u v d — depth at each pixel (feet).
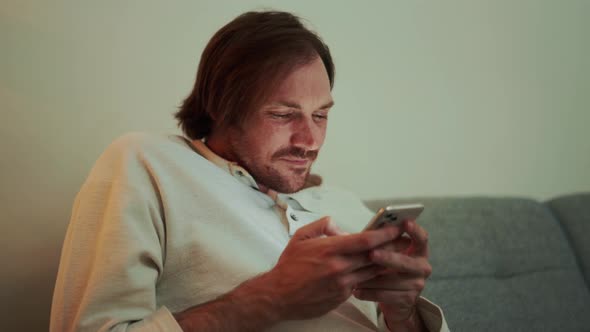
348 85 4.96
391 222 2.09
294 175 2.72
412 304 2.43
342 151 4.95
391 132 5.18
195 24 4.19
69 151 3.69
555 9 6.05
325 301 2.05
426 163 5.36
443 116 5.45
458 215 4.27
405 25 5.21
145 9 3.99
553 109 6.08
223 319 2.07
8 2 3.50
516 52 5.83
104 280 2.08
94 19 3.79
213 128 2.87
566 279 4.30
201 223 2.44
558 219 4.89
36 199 3.56
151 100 4.02
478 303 3.86
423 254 2.27
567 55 6.14
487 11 5.65
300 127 2.68
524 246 4.33
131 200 2.28
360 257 2.05
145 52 3.99
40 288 3.53
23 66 3.54
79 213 2.30
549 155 6.07
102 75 3.82
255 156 2.68
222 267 2.36
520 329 3.83
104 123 3.84
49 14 3.63
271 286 2.10
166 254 2.36
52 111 3.64
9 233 3.46
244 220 2.53
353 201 3.57
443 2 5.40
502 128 5.78
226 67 2.69
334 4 4.85
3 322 3.42
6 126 3.48
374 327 2.62
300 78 2.66
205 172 2.60
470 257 4.09
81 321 2.02
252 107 2.64
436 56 5.39
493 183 5.75
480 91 5.65
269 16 2.82
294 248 2.16
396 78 5.19
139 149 2.48
